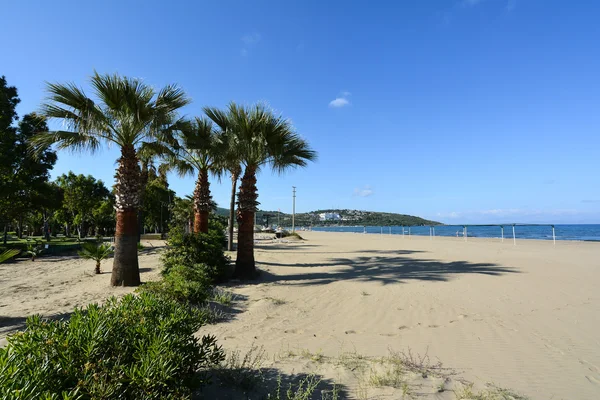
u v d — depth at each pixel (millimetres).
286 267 14008
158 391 2537
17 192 23000
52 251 22500
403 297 8219
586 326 5910
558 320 6281
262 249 23625
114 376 2447
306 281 10773
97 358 2639
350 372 3947
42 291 9398
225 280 10969
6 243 27094
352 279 10883
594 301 7672
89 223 55969
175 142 11062
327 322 6414
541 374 4012
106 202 47094
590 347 4926
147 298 3703
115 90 8867
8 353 2373
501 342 5156
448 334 5574
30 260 18359
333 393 3262
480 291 8766
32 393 2000
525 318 6426
